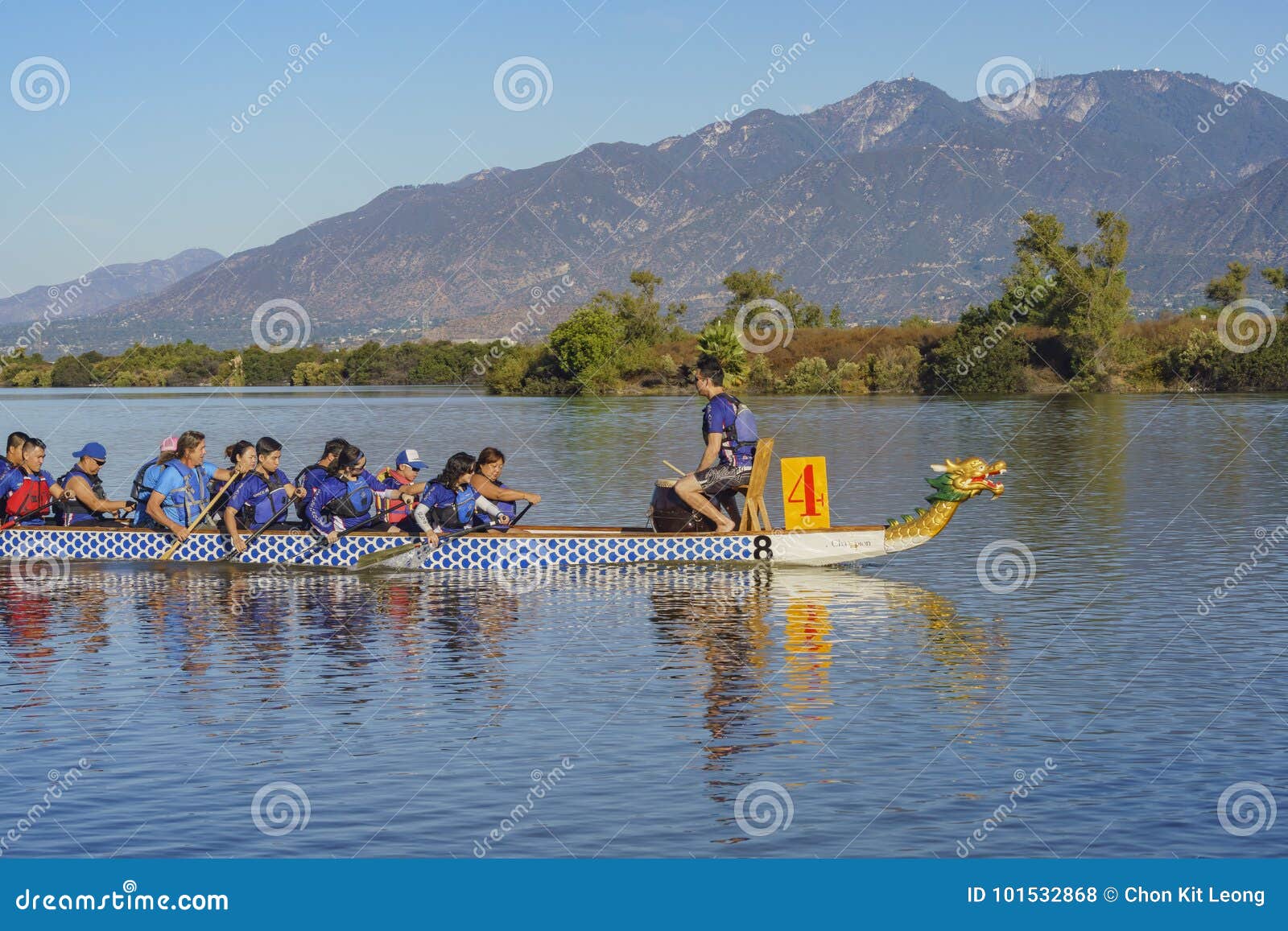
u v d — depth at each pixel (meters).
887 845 9.73
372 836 9.97
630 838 9.87
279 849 9.78
